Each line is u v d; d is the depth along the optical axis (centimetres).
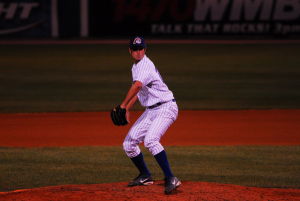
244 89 6378
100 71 7994
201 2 12331
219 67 8250
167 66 8388
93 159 3378
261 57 9275
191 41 11725
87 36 12794
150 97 2278
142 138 2330
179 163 3269
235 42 11425
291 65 8388
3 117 4859
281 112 5022
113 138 4009
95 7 12675
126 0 12562
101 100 5738
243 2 12206
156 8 12444
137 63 2253
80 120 4706
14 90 6469
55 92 6294
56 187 2427
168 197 2203
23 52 10256
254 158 3394
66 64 8731
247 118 4747
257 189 2395
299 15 12006
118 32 12700
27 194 2266
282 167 3175
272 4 12075
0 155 3478
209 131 4231
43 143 3844
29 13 12656
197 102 5572
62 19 12700
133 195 2233
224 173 3042
